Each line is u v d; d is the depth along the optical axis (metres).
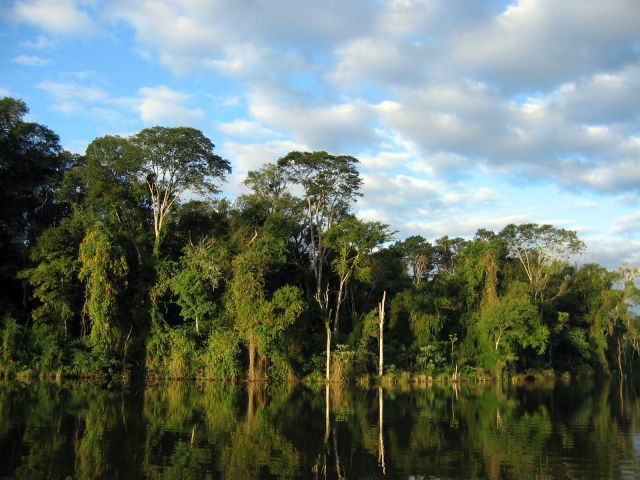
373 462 19.59
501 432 26.08
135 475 17.00
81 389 39.94
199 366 51.28
